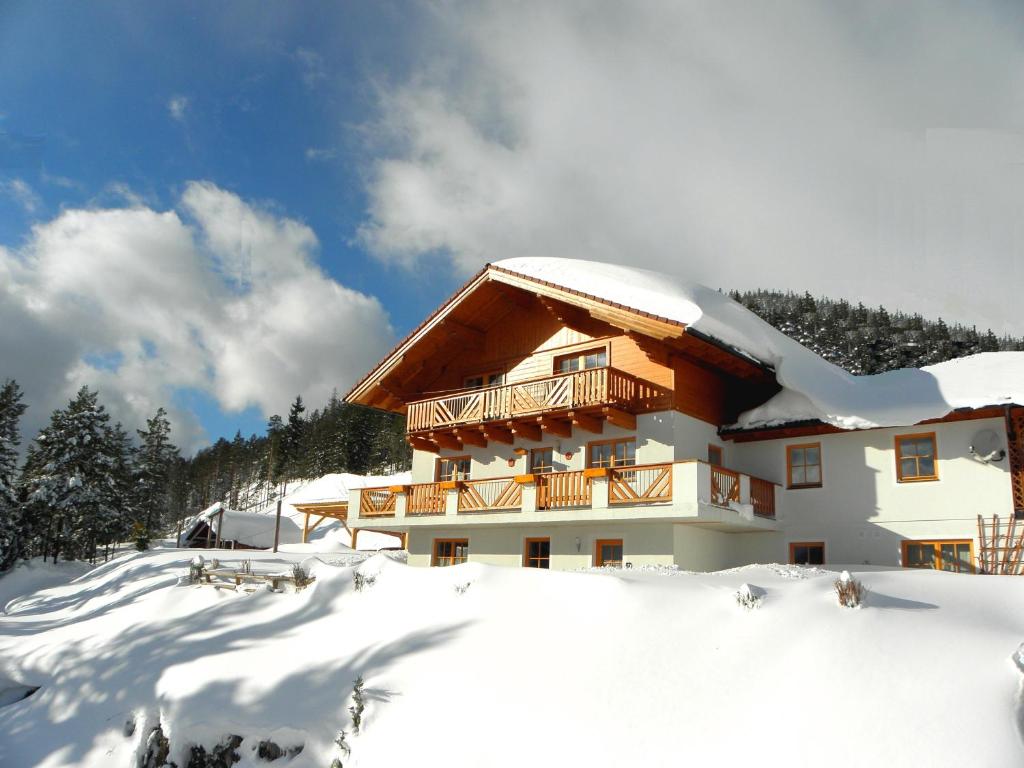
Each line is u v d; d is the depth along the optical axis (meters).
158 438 70.94
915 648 8.47
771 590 10.70
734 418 20.84
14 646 17.53
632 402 19.38
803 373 19.58
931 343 76.38
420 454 24.45
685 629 9.97
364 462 89.69
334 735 9.77
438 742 9.02
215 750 10.48
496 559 21.64
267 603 15.08
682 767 7.71
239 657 12.47
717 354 18.92
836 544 18.39
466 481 21.38
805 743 7.50
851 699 7.86
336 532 47.12
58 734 12.35
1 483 42.41
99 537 47.56
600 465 19.92
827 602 9.74
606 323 20.66
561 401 19.50
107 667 13.88
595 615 10.80
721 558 19.58
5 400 44.53
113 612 18.45
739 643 9.35
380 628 12.23
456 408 22.19
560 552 20.12
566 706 8.98
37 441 47.00
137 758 10.98
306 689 10.93
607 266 22.38
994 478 16.42
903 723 7.39
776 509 19.34
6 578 38.16
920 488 17.39
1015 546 15.54
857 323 83.06
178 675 12.31
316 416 117.06
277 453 99.50
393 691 10.10
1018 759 6.71
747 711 8.20
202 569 18.03
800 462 19.39
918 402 17.19
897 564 17.42
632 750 8.10
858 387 19.56
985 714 7.25
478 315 23.06
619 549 18.92
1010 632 8.84
